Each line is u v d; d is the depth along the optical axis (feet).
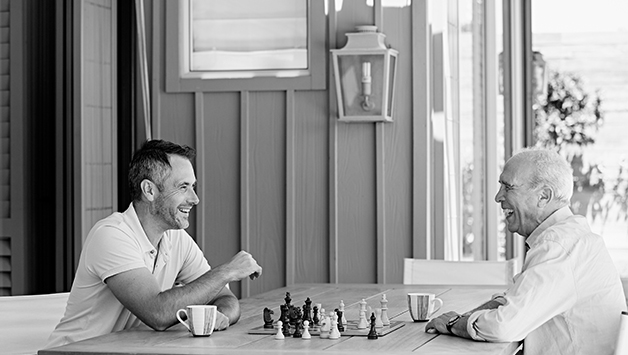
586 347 8.28
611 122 22.04
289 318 8.60
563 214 8.68
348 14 15.14
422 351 7.35
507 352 7.66
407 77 14.92
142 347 7.57
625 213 22.02
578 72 22.18
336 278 15.11
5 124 13.04
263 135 15.47
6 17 13.10
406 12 14.94
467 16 17.93
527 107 20.62
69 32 13.85
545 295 8.05
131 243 9.12
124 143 15.16
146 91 15.43
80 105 13.87
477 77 18.92
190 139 15.76
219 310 9.05
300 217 15.31
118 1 15.06
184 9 15.84
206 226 15.71
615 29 21.95
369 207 15.03
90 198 14.14
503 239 19.45
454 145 16.38
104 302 9.29
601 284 8.29
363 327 8.48
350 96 14.75
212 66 15.83
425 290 12.20
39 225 13.50
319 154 15.24
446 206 15.51
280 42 15.56
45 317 9.89
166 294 8.73
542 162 8.70
